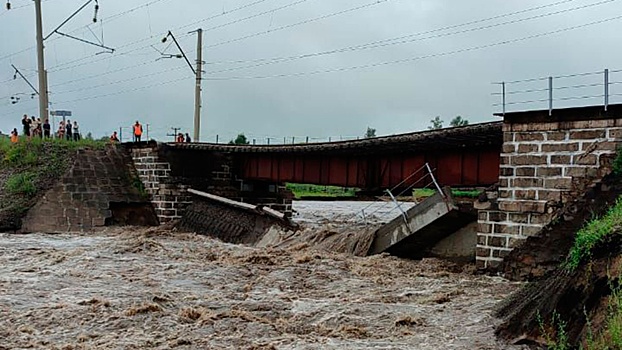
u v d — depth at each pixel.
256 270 23.69
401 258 26.50
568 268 13.00
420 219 25.20
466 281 21.17
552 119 20.95
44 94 48.72
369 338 14.27
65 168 42.97
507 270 21.70
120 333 14.62
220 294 19.47
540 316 12.70
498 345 13.05
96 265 24.70
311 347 13.35
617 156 19.50
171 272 23.30
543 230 20.73
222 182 43.91
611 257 11.98
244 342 13.81
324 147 33.34
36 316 16.02
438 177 30.70
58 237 35.91
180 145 42.09
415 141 28.00
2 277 21.77
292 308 17.39
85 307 17.02
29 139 45.88
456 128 25.52
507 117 22.03
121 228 40.44
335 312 16.73
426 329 14.84
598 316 11.26
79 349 13.31
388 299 18.48
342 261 25.22
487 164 28.52
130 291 19.59
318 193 79.12
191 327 15.06
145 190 43.44
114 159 44.94
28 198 40.78
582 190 20.20
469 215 24.45
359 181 35.16
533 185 21.38
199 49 49.44
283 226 33.50
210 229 38.47
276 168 40.84
